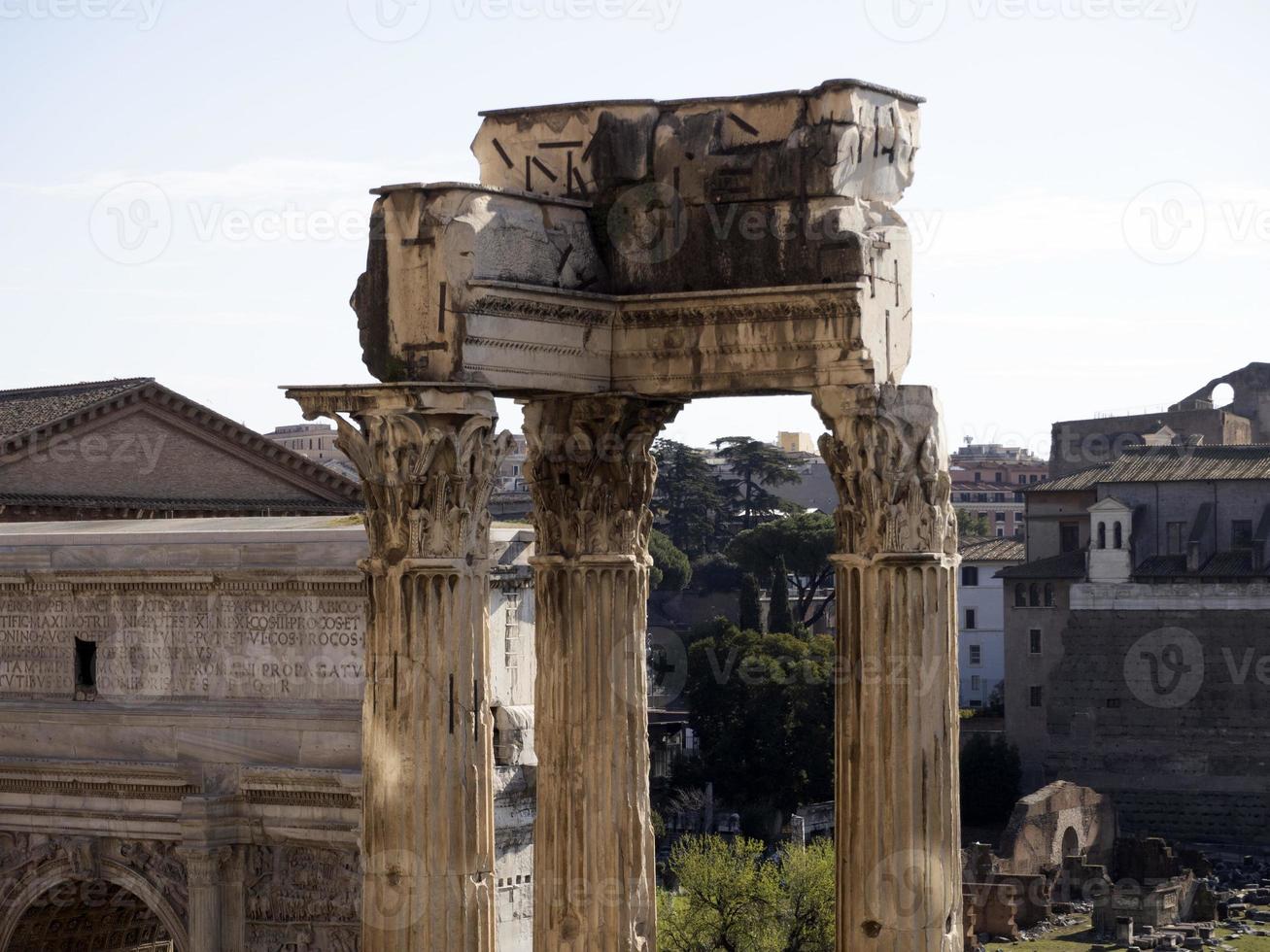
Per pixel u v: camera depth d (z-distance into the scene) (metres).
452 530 32.84
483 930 33.31
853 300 33.34
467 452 32.69
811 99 34.31
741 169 34.53
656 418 37.06
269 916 82.12
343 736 80.56
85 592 86.00
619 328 35.31
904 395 33.94
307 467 171.75
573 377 34.78
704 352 34.72
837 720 34.62
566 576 37.50
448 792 32.88
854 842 34.31
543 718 37.84
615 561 37.31
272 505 169.25
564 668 37.62
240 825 82.19
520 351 33.69
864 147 34.53
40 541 86.88
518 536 81.56
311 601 81.50
